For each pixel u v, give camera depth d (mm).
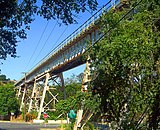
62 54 52344
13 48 8219
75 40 40094
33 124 61781
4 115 80375
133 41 10477
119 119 11469
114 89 11414
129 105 10938
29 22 7629
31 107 80875
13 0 6711
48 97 81250
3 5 6625
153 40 10359
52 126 55125
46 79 67438
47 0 7348
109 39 11539
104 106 11734
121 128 11250
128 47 10523
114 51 10789
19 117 80562
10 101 80312
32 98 80625
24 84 90750
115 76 11141
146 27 10727
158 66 10266
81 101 13906
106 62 11188
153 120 10250
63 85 70938
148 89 10344
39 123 64875
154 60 10297
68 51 47844
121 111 11477
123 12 12383
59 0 7355
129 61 10570
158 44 10250
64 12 7484
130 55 10484
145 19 10766
